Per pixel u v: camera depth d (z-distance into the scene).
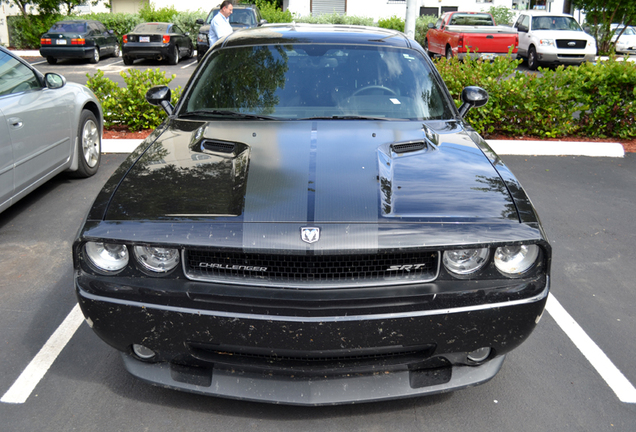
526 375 2.70
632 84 6.99
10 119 4.05
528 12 18.09
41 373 2.64
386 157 2.55
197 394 2.36
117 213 2.17
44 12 23.03
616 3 19.80
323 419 2.35
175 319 2.04
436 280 2.10
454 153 2.65
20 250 4.01
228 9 9.04
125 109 7.16
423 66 3.56
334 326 1.98
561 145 6.75
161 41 17.34
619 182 5.78
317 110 3.15
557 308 3.35
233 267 2.08
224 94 3.30
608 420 2.39
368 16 24.80
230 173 2.40
